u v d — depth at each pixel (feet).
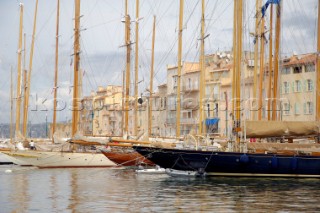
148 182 139.44
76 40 213.46
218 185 129.29
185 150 149.59
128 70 235.20
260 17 197.67
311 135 142.41
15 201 101.09
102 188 125.08
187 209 90.74
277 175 147.23
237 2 158.30
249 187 124.77
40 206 94.17
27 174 172.65
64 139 210.79
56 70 242.17
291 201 100.68
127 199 103.91
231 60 341.21
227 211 88.69
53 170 193.36
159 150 152.56
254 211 88.63
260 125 144.56
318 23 163.84
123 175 165.78
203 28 190.80
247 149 148.66
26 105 259.80
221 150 153.28
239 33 155.74
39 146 211.61
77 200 102.53
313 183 133.80
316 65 164.66
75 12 215.72
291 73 292.20
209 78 339.98
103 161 208.44
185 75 360.07
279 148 147.43
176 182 137.90
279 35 179.63
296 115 287.69
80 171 187.01
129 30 238.48
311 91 280.10
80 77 229.86
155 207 92.99
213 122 305.73
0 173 177.88
